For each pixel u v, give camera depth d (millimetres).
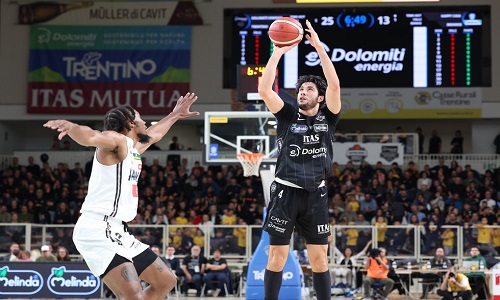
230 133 13344
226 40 26031
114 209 5348
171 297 16938
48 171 24438
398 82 24922
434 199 21688
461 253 18047
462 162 24969
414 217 19656
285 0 25109
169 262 17219
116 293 5324
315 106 5969
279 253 6012
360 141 25047
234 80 26156
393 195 21844
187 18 26453
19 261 15109
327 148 5965
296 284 11742
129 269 5277
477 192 22875
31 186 23391
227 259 18000
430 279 17219
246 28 25500
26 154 26453
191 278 17094
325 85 6035
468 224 18453
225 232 18125
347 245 18172
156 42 26531
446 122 27375
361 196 21359
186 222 20641
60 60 26625
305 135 5918
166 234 18219
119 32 26609
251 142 13289
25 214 21531
